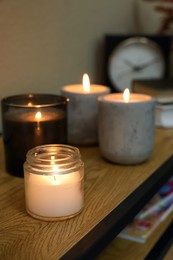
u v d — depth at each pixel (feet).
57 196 1.65
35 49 2.69
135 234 2.29
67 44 2.96
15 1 2.49
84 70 3.19
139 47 3.31
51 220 1.67
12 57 2.54
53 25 2.81
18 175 2.00
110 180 1.99
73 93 2.29
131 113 2.04
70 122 2.35
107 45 3.22
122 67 3.29
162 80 3.18
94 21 3.19
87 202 1.80
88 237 1.59
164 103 2.78
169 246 2.26
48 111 1.97
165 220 2.46
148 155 2.16
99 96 2.29
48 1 2.73
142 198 1.87
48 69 2.83
